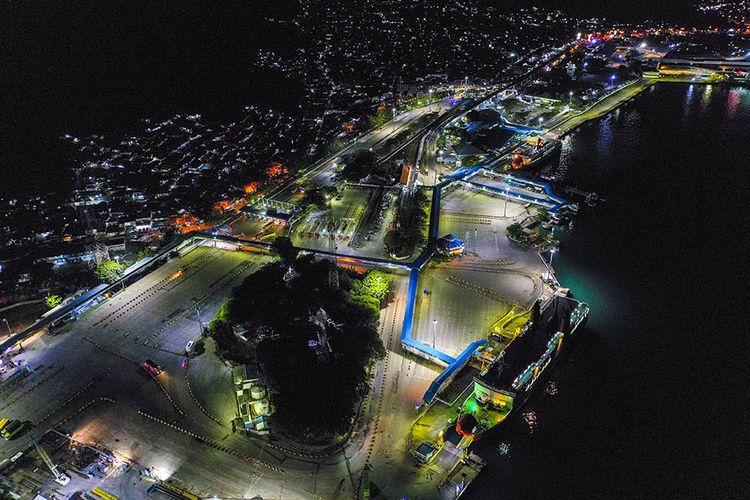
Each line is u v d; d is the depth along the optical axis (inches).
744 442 4638.3
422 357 5418.3
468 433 4505.4
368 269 6820.9
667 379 5260.8
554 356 5339.6
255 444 4608.8
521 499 4254.4
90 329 6028.5
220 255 7317.9
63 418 4933.6
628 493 4284.0
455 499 4148.6
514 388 4771.2
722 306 6136.8
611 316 6058.1
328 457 4480.8
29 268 7514.8
